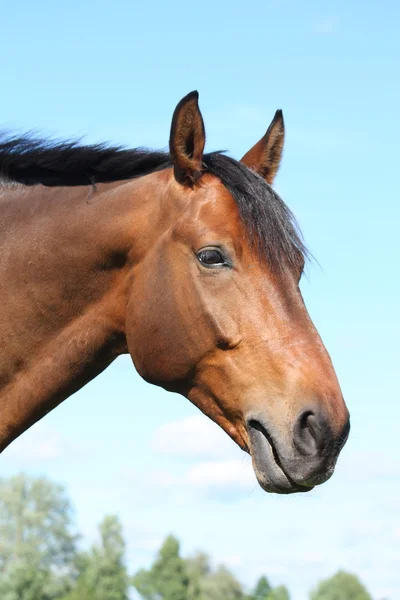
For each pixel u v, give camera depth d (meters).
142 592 73.88
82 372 5.37
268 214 4.95
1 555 70.31
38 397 5.30
